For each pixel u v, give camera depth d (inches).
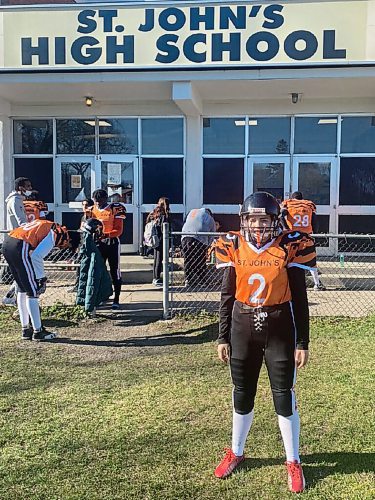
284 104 476.7
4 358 223.3
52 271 397.7
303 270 124.2
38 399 179.2
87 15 409.4
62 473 131.4
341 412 166.6
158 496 121.4
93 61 411.5
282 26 396.5
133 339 251.3
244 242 126.6
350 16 389.7
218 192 490.0
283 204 355.9
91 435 152.1
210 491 123.4
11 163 500.4
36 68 414.3
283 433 127.7
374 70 393.7
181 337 253.9
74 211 501.4
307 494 121.4
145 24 406.9
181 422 160.6
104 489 124.3
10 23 414.6
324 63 393.7
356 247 479.5
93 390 187.0
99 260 282.4
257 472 131.2
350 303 319.6
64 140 499.5
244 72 403.5
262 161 485.4
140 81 413.4
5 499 120.3
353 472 130.5
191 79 409.1
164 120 488.7
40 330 249.0
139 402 176.1
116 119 492.7
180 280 386.0
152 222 375.9
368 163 475.8
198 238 352.5
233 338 128.8
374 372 203.5
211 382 194.2
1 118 485.1
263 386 190.1
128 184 496.4
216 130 487.2
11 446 145.8
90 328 270.4
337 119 475.2
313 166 481.4
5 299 307.9
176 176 491.8
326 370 206.1
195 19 402.6
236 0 397.4
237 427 132.3
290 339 124.3
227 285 129.9
